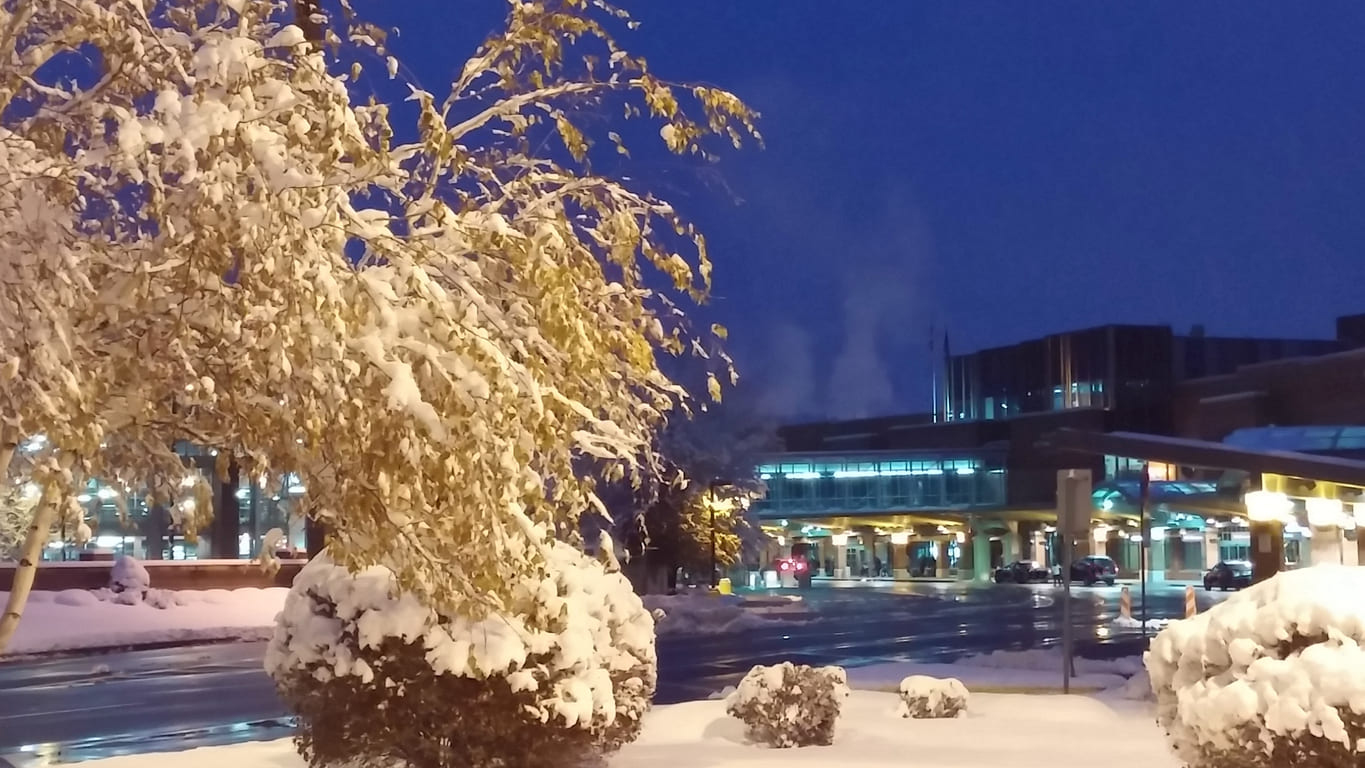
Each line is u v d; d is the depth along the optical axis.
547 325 6.27
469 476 5.81
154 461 7.66
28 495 7.79
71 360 5.67
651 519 45.84
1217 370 96.69
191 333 6.24
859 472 90.62
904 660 27.41
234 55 5.73
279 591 40.59
